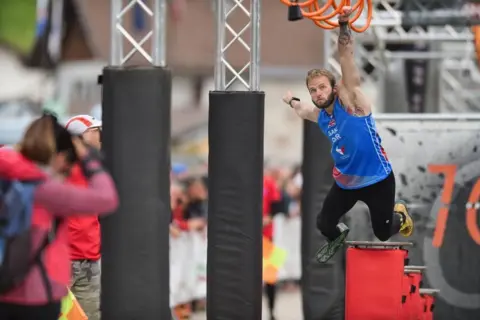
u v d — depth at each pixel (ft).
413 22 73.26
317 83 51.62
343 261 68.44
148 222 50.16
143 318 50.34
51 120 39.27
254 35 59.36
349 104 51.52
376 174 52.65
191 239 91.71
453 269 70.90
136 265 50.19
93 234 57.16
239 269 59.11
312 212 68.23
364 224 69.82
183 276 89.35
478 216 70.95
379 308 59.26
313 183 68.23
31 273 38.01
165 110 50.42
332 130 52.49
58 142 38.96
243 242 59.00
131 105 49.93
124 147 49.98
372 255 59.41
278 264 89.86
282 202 113.29
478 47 74.23
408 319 60.29
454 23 72.84
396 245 60.13
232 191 58.95
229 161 58.85
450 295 70.90
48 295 38.14
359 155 52.16
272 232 92.84
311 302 68.39
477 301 70.90
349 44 50.16
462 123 71.10
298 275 115.14
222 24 59.72
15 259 37.50
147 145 50.06
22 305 37.91
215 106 59.00
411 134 71.05
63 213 38.11
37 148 38.22
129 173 50.01
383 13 74.49
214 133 59.11
